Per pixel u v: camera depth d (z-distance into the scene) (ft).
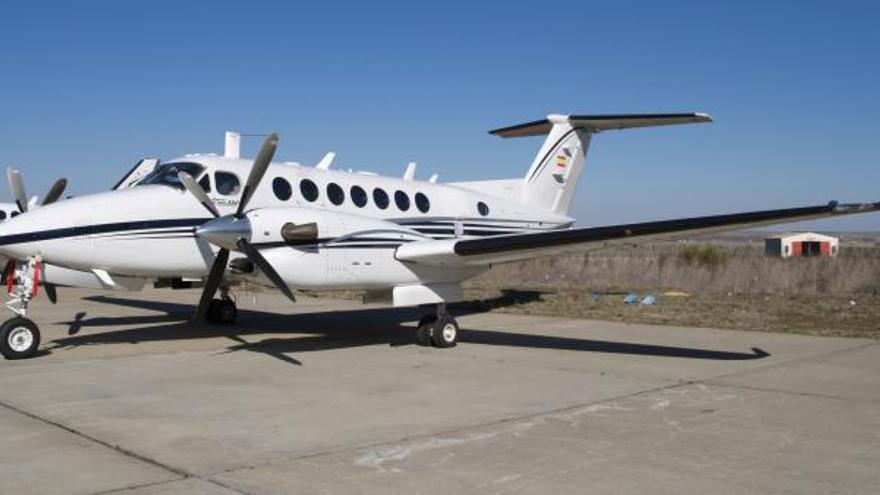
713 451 17.88
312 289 33.01
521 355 33.96
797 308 55.42
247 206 35.86
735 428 20.13
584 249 33.94
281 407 22.67
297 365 30.89
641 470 16.39
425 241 34.71
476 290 73.97
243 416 21.42
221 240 30.71
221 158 36.94
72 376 27.91
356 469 16.39
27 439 18.74
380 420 20.97
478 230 46.80
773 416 21.57
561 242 32.07
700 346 37.01
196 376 28.09
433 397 24.26
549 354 34.30
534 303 60.95
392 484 15.39
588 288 76.59
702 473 16.19
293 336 40.86
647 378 27.86
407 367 30.45
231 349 35.53
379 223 34.53
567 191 53.67
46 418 21.01
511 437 19.15
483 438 19.03
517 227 49.60
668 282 79.00
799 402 23.52
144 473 15.99
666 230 30.42
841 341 38.83
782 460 17.15
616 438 19.07
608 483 15.51
